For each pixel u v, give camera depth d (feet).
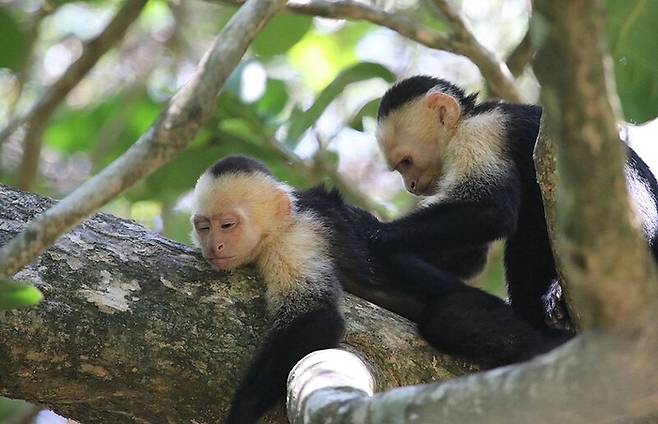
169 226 56.03
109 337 28.35
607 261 15.14
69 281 28.55
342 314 31.22
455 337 31.42
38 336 27.68
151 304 29.14
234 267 31.89
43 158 61.36
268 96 51.65
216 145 48.42
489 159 38.75
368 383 23.81
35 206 30.42
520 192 38.27
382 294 35.12
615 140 14.90
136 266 29.73
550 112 15.61
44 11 50.83
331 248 34.83
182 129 24.08
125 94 60.54
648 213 33.50
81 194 22.76
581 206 15.11
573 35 14.47
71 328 28.02
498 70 44.65
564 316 34.73
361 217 37.58
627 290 15.21
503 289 53.62
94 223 30.48
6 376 27.89
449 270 40.52
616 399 15.98
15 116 54.29
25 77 54.08
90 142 61.11
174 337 28.96
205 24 65.92
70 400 28.96
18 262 21.89
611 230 14.99
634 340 15.40
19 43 48.42
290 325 30.40
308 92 66.13
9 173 53.67
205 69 24.91
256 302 30.91
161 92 57.67
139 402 29.07
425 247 36.88
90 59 47.80
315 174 49.75
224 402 29.25
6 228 29.45
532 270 36.68
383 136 43.70
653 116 32.27
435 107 42.04
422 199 44.42
